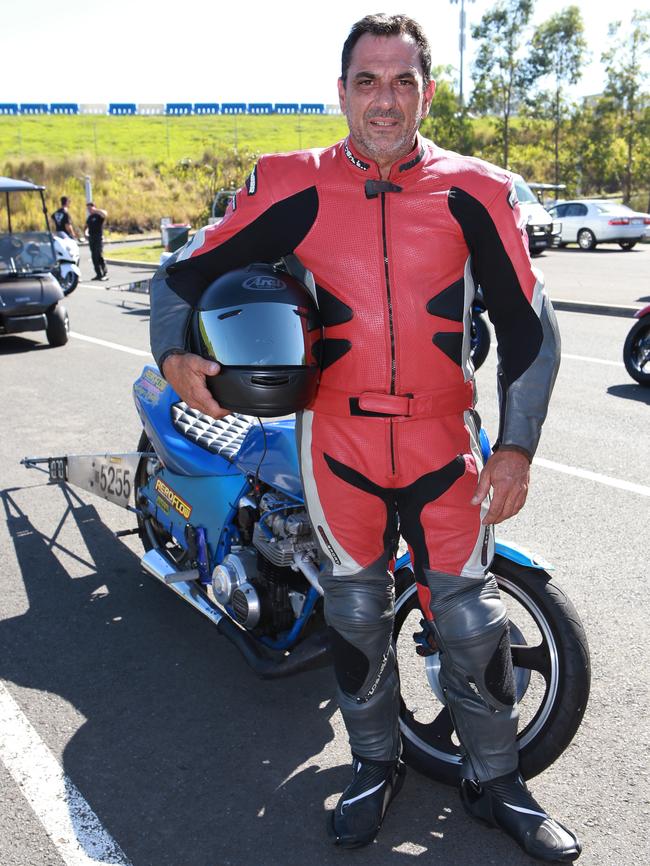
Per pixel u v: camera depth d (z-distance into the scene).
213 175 41.19
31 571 4.41
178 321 2.55
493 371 9.01
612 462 5.92
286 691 3.40
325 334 2.43
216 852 2.55
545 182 44.50
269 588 3.17
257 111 83.75
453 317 2.36
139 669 3.55
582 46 42.28
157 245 29.83
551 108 43.41
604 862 2.49
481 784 2.58
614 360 9.24
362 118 2.24
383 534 2.52
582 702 2.58
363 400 2.38
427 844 2.59
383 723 2.62
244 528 3.31
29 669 3.55
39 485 5.59
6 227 10.77
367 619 2.50
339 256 2.33
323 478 2.48
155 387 4.08
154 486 4.01
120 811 2.72
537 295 2.34
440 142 44.69
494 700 2.49
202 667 3.57
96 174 44.69
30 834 2.62
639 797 2.76
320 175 2.35
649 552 4.52
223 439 3.65
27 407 7.64
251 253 2.46
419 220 2.29
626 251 24.77
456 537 2.42
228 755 3.01
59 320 10.59
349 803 2.59
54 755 3.00
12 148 61.69
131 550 4.65
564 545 4.61
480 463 2.50
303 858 2.53
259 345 2.37
